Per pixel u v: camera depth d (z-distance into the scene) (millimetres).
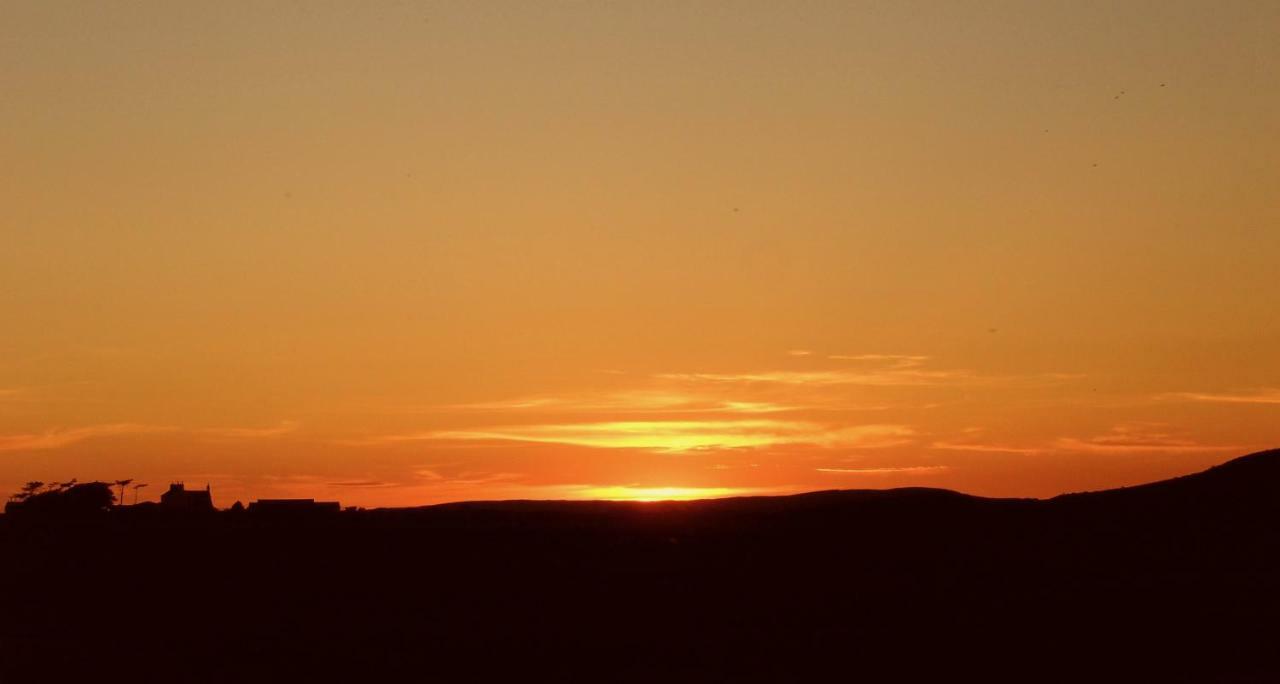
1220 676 54875
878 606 77125
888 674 59844
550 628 73500
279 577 87875
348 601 81375
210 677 62281
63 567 89125
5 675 61906
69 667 63906
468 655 66500
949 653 63719
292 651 67688
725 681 59312
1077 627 68500
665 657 65500
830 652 65125
